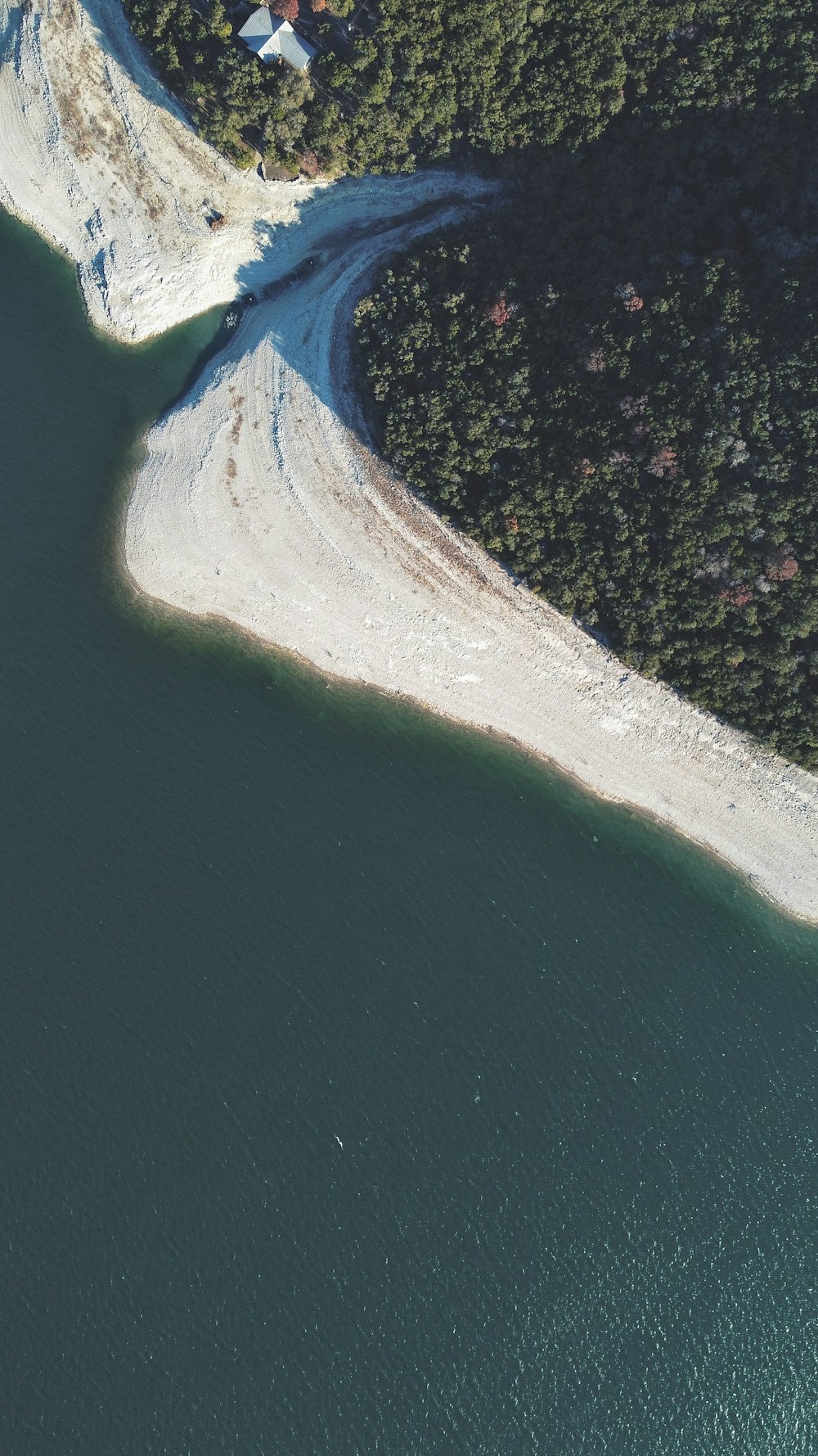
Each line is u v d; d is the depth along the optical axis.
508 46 52.84
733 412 51.91
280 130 54.50
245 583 59.91
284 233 59.25
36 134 59.00
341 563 59.47
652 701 58.56
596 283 54.16
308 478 59.50
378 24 52.41
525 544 56.66
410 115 54.91
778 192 53.50
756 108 52.84
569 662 58.81
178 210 58.84
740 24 51.34
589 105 53.62
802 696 55.75
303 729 59.72
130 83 57.47
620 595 55.91
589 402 54.00
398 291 56.62
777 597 53.69
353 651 59.84
